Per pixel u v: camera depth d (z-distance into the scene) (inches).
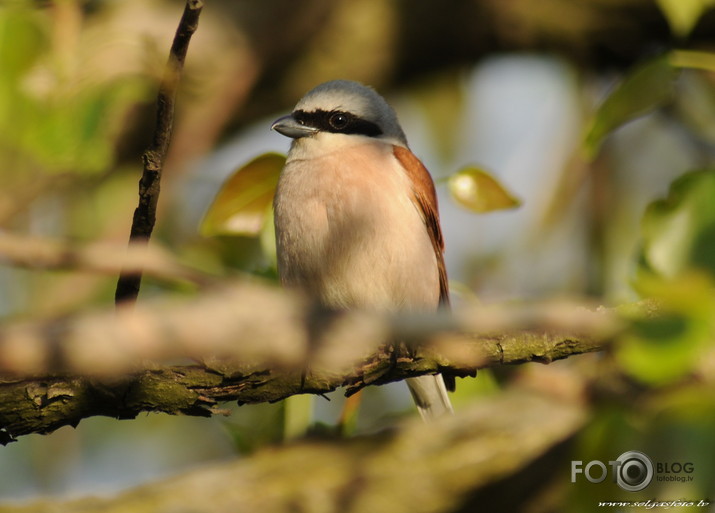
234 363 252.5
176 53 226.7
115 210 514.3
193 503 381.7
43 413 241.6
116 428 514.9
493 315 216.1
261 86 547.8
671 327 181.2
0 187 459.5
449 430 410.0
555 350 274.8
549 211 527.8
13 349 228.5
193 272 343.9
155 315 239.1
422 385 371.9
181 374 250.8
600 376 284.2
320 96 404.2
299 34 525.3
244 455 362.3
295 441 404.5
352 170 369.1
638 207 541.6
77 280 474.0
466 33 555.2
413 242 370.0
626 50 554.3
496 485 385.7
